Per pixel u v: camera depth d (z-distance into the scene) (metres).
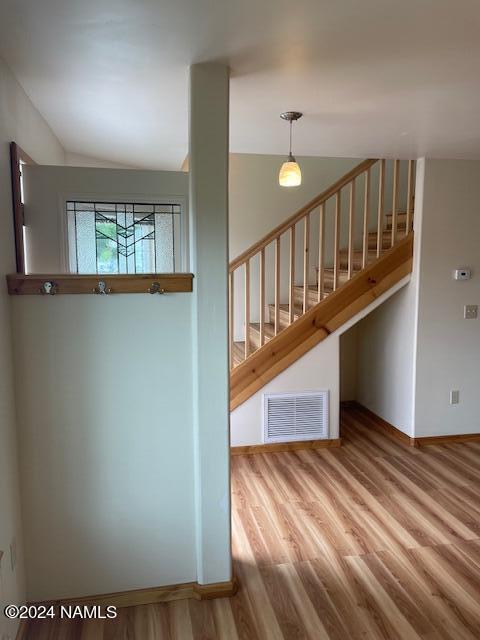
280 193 4.70
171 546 2.13
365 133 2.82
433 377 3.82
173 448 2.08
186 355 2.05
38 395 1.95
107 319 1.97
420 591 2.16
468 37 1.61
